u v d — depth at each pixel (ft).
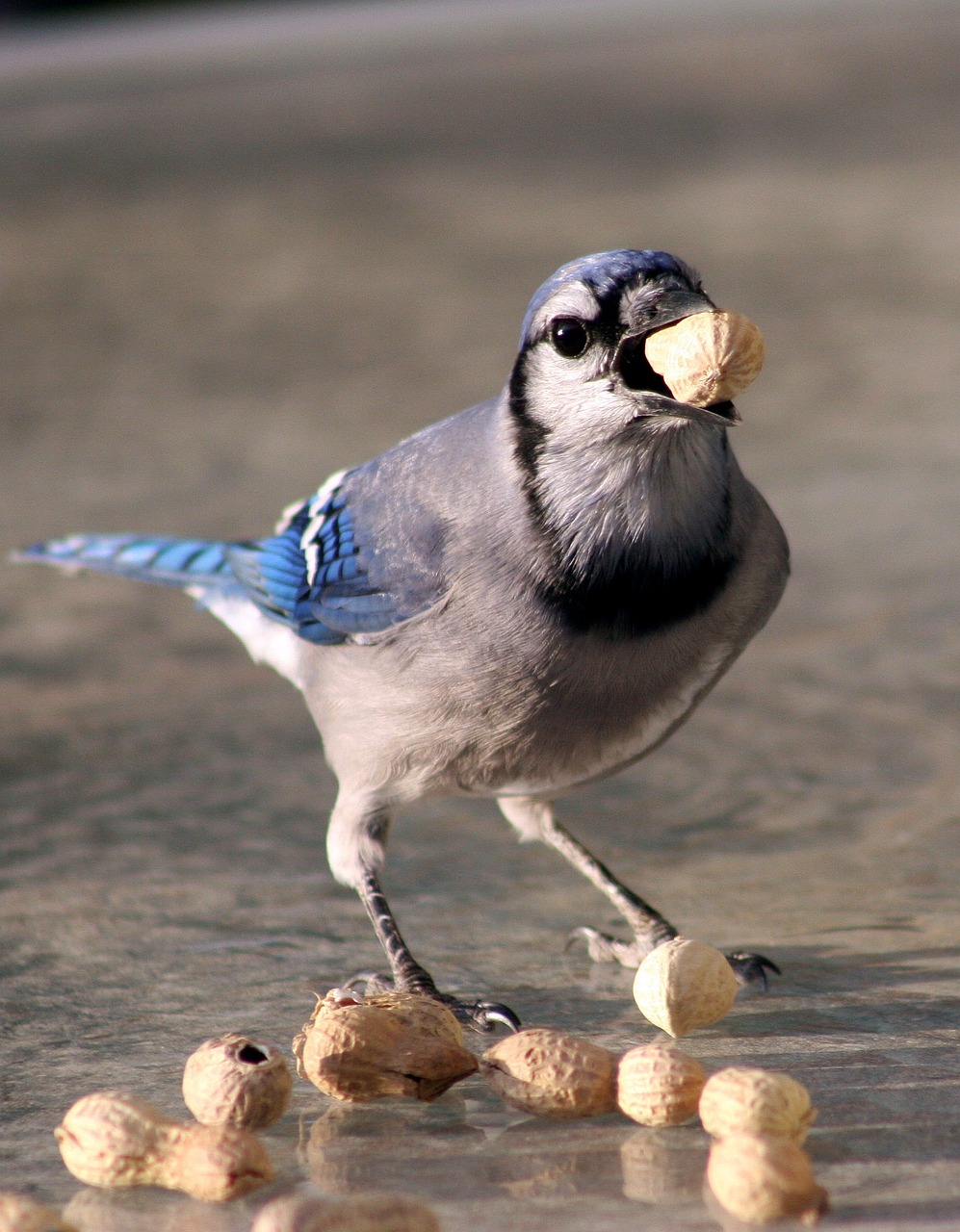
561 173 121.70
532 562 21.72
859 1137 16.48
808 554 44.70
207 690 36.09
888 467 53.67
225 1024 20.12
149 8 297.12
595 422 21.08
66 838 27.25
